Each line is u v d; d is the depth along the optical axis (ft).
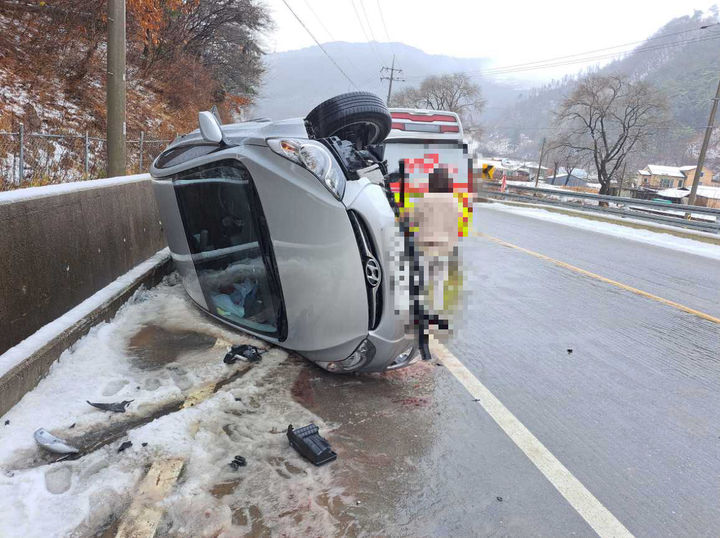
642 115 144.25
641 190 234.58
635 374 15.42
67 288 13.17
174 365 12.39
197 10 71.20
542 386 14.02
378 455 10.02
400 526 8.23
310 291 11.53
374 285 11.23
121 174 25.38
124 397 10.69
